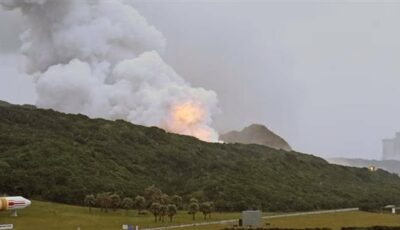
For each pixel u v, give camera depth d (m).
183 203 193.50
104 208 172.50
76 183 186.12
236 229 134.25
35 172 189.12
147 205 175.12
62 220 151.38
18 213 159.00
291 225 144.38
